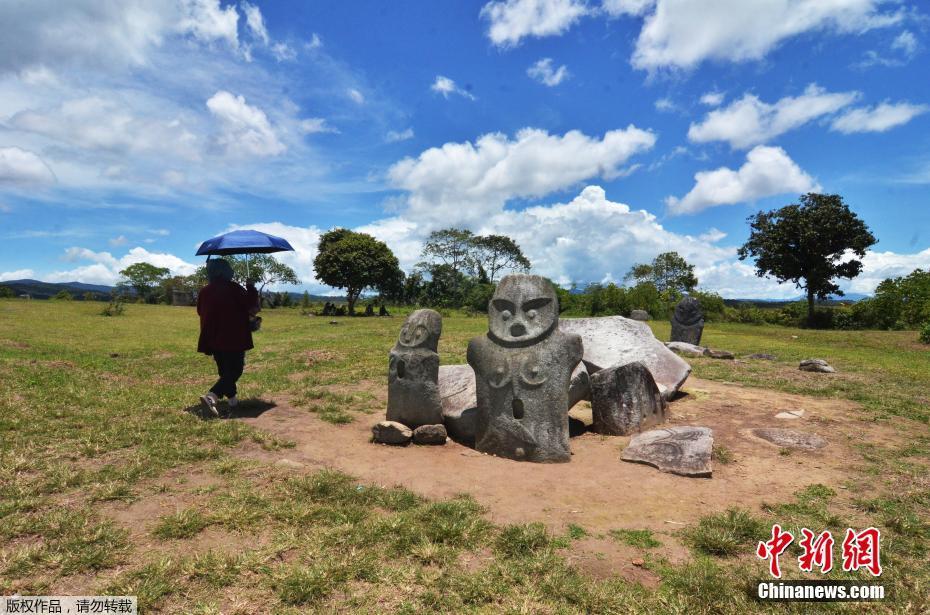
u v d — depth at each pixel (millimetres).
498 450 5574
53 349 12312
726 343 18594
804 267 34219
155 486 4270
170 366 10852
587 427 6949
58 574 3000
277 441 5609
